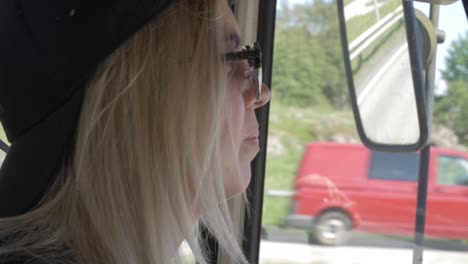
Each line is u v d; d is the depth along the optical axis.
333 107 7.02
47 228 0.82
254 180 1.73
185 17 0.88
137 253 0.85
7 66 0.83
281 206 3.06
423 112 1.73
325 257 4.57
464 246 3.91
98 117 0.82
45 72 0.79
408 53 1.70
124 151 0.85
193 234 0.90
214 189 0.91
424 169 1.90
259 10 1.60
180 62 0.87
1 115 0.88
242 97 0.99
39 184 0.82
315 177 4.97
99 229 0.83
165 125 0.86
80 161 0.82
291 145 5.61
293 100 7.08
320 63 7.45
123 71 0.84
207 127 0.89
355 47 1.85
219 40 0.90
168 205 0.87
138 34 0.85
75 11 0.78
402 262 4.44
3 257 0.77
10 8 0.85
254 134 1.05
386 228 4.57
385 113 1.80
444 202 3.93
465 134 4.12
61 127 0.81
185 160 0.87
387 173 4.71
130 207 0.85
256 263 1.70
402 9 1.69
